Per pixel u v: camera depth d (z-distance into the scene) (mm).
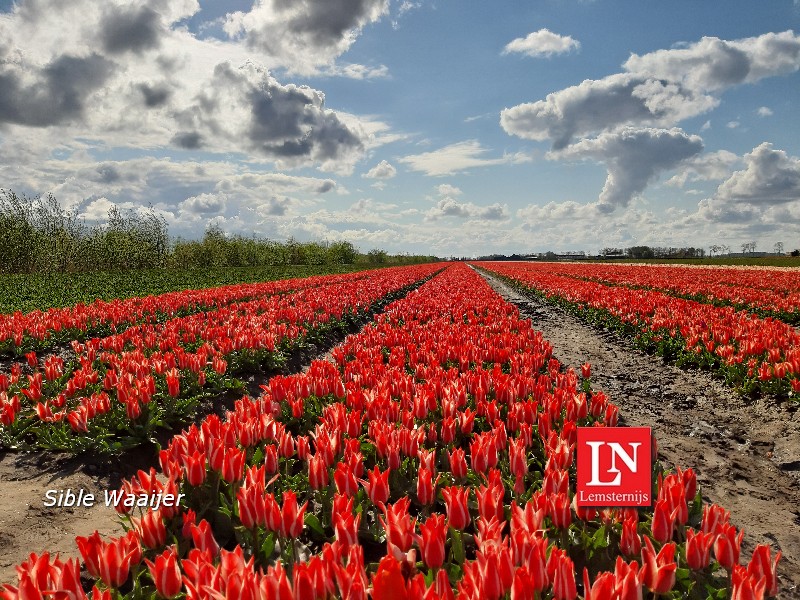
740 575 2582
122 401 6379
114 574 2863
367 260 100125
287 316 13727
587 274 39031
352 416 4945
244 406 5469
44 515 4984
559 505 3295
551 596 2816
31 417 6660
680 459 6613
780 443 7070
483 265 81000
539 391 6285
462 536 3516
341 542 2988
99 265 42969
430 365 8086
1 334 10664
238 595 2355
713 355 10742
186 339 10867
